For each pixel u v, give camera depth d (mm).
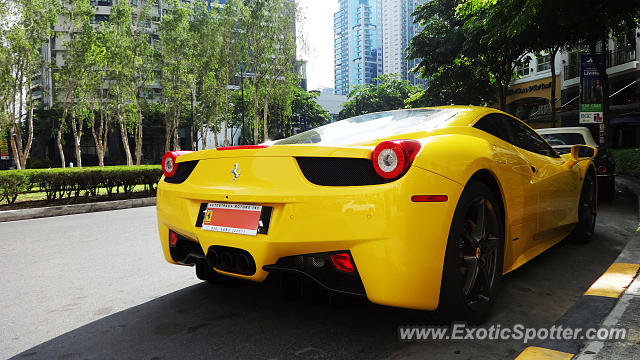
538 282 2979
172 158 2652
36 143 50094
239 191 2100
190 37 34312
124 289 3180
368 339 2109
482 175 2273
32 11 26844
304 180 1975
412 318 2340
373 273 1820
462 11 13492
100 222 6938
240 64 40406
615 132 24328
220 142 60156
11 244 5227
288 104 37656
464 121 2545
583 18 8539
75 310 2762
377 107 55188
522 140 3047
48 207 8609
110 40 30859
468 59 19750
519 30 8023
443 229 1904
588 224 4070
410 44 23969
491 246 2277
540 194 2922
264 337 2186
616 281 2664
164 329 2361
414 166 1844
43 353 2117
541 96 29938
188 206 2373
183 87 36281
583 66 10688
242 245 2062
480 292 2271
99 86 32781
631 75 23000
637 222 5129
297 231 1918
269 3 34844
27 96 31406
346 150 1932
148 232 5773
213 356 1997
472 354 1926
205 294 2943
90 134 51406
